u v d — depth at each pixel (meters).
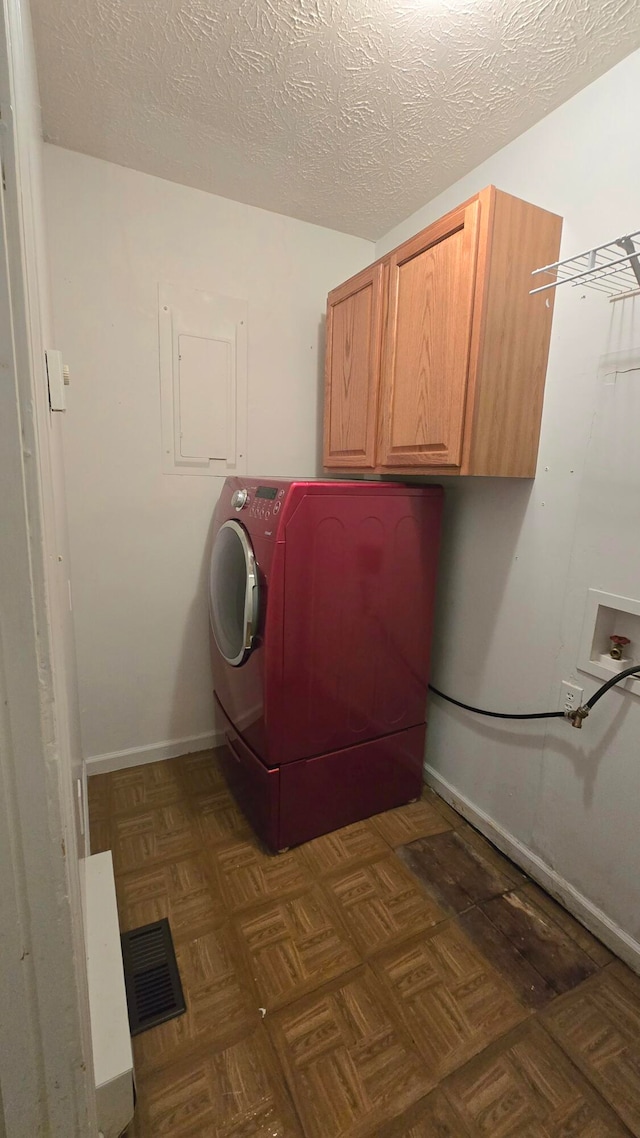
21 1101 0.50
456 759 1.92
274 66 1.22
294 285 2.05
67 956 0.49
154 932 1.33
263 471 2.15
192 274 1.84
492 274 1.25
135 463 1.89
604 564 1.31
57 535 0.93
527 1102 0.98
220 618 1.84
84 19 1.08
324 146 1.53
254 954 1.28
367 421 1.75
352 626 1.61
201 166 1.66
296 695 1.54
